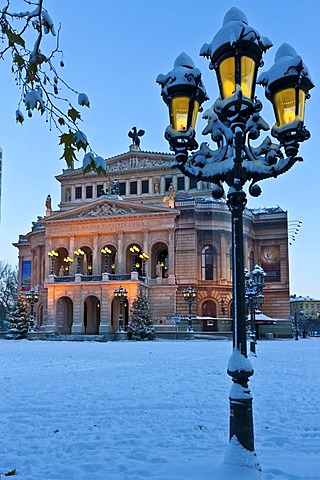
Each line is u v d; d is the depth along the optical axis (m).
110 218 78.62
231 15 7.78
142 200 87.75
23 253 96.12
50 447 9.18
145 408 12.95
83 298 74.12
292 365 26.12
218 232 77.81
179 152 7.94
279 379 19.41
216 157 8.45
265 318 66.25
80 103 5.41
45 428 10.68
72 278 75.50
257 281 36.50
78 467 7.85
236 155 7.54
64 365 26.00
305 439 9.77
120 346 48.44
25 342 60.34
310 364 26.80
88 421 11.37
